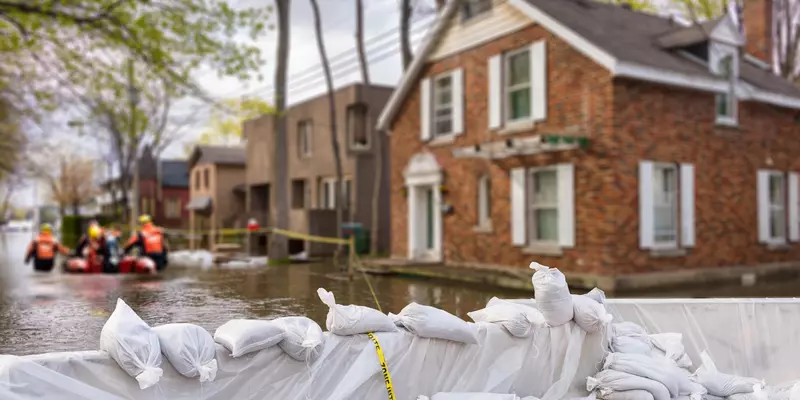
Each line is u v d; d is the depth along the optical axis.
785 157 15.54
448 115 16.44
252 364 4.09
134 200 25.31
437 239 16.30
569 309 5.12
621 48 12.61
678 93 13.13
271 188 26.55
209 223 30.81
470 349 4.89
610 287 11.84
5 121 26.62
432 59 16.69
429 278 13.77
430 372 4.72
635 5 22.08
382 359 4.46
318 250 20.62
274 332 4.14
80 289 10.07
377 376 4.47
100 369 3.62
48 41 15.39
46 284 11.17
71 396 3.47
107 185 47.12
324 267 15.87
